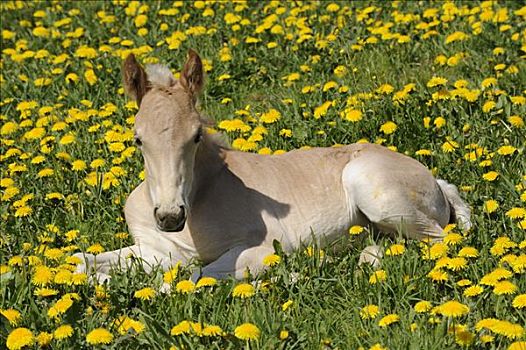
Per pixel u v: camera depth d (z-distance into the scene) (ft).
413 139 37.68
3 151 40.57
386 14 51.83
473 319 24.82
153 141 28.02
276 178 32.19
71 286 27.55
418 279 26.73
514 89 40.52
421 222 31.83
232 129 37.60
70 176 37.14
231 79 47.39
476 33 46.78
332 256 30.71
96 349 24.22
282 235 31.32
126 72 29.35
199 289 27.20
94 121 42.57
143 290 26.53
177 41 49.70
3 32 55.83
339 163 33.30
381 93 40.88
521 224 28.40
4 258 31.68
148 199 30.45
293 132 39.45
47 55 50.96
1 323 25.53
